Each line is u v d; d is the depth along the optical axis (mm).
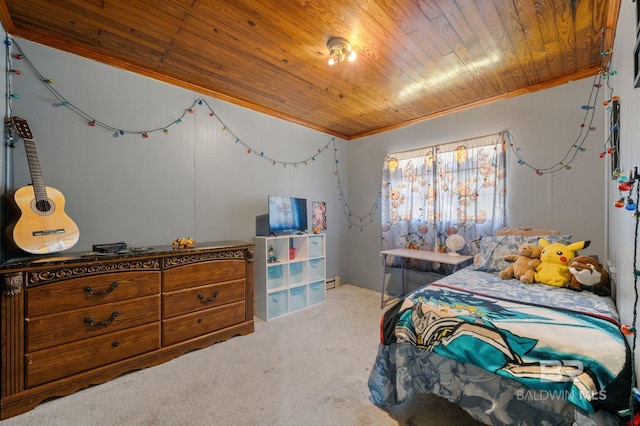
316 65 2340
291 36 1957
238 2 1630
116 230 2309
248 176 3188
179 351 2143
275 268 3084
